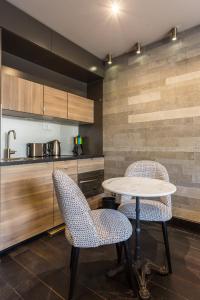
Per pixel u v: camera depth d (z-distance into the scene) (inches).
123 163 116.5
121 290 54.0
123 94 116.6
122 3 76.0
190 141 92.5
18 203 74.0
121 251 65.7
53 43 93.0
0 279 58.4
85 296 51.9
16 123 100.7
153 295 52.2
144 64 107.7
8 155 94.8
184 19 86.0
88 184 111.0
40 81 108.2
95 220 56.3
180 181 95.7
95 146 129.7
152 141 105.0
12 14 76.7
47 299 50.9
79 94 131.0
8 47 88.0
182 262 66.7
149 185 60.1
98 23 88.2
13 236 72.6
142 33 95.9
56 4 76.5
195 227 91.4
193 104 91.6
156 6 77.9
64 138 127.6
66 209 47.6
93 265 65.4
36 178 80.5
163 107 101.0
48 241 81.3
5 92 80.0
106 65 124.4
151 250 74.4
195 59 91.0
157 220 63.5
